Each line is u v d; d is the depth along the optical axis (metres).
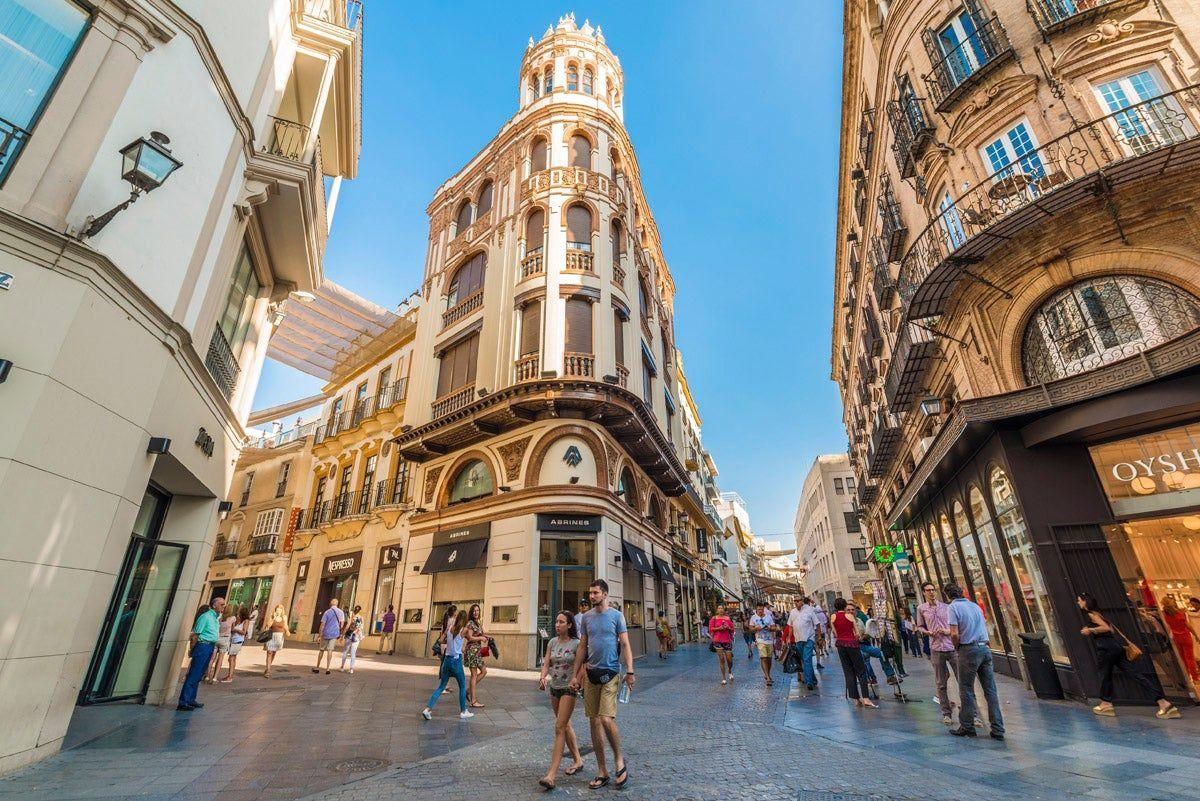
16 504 4.36
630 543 18.03
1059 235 8.53
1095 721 6.39
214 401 8.36
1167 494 7.75
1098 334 8.39
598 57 23.94
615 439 17.89
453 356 20.34
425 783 4.43
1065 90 9.16
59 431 4.76
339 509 22.94
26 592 4.42
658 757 5.41
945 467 11.59
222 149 7.43
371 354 26.00
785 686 10.78
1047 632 8.52
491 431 17.17
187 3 6.77
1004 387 9.53
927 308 10.82
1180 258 7.53
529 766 5.02
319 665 12.38
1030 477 8.60
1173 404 7.14
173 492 8.62
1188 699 7.05
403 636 17.52
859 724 6.83
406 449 19.06
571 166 20.23
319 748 5.54
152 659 7.94
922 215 12.14
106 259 5.12
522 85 24.44
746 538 71.25
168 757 5.02
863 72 16.48
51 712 4.73
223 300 8.50
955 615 6.16
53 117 5.14
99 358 5.21
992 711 5.80
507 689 10.51
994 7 10.31
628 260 21.02
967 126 10.45
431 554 17.47
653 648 18.95
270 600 24.31
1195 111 8.02
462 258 21.92
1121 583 7.79
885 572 28.31
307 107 11.53
